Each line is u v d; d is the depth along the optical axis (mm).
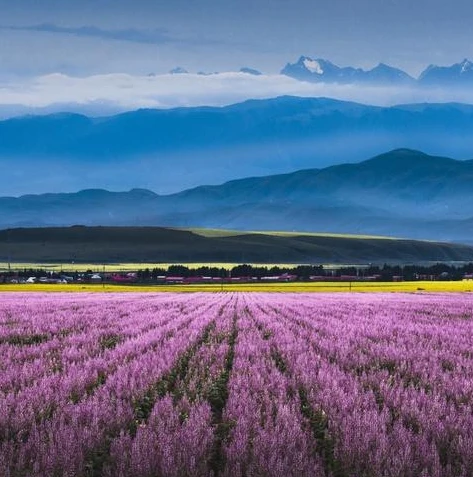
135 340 49656
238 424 24172
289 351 44406
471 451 20969
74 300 136125
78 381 31797
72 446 21094
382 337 57250
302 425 25703
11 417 24797
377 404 28375
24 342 54969
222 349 46500
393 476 19391
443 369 40000
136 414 27703
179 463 20078
